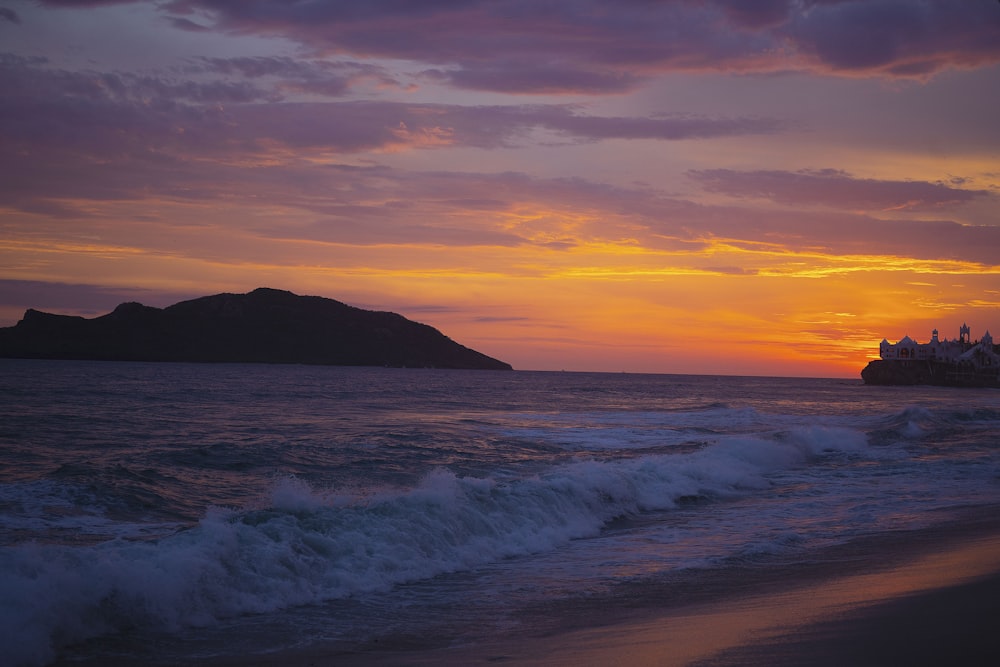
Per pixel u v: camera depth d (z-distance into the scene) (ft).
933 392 408.05
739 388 395.55
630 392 284.41
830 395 316.60
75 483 47.03
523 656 21.83
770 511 50.24
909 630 21.84
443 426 100.42
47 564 25.45
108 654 22.54
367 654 22.61
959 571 30.27
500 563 35.81
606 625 25.14
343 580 30.42
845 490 58.70
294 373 441.27
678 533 43.42
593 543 40.81
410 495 39.70
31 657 21.76
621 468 59.47
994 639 20.66
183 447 70.95
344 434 85.40
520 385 345.92
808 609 25.38
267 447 68.44
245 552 30.22
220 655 22.63
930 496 54.85
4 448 66.08
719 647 21.29
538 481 48.49
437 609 27.81
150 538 35.94
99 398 149.07
